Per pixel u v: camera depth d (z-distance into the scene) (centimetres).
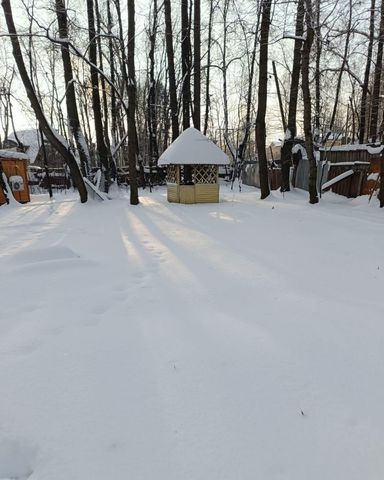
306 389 183
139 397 179
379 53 1071
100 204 1099
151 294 323
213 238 570
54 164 3136
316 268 395
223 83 1780
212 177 1070
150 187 1669
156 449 146
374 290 323
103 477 133
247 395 179
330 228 628
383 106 1311
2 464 146
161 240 559
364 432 154
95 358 216
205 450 145
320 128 1723
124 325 260
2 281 359
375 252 457
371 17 797
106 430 157
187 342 233
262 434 153
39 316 277
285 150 1223
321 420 161
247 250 485
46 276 374
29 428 159
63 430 157
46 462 142
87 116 2427
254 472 135
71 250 456
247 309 286
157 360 212
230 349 223
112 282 357
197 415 165
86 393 183
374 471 134
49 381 193
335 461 139
